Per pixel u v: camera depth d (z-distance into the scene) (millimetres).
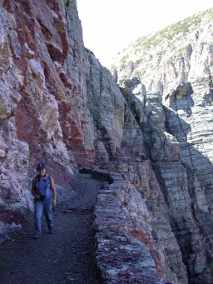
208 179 76125
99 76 60469
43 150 22062
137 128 67688
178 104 85375
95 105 56188
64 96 32094
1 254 10945
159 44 176625
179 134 80562
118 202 16078
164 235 54438
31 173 18297
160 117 74250
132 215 21266
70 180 25188
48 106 23203
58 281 9172
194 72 112875
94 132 51562
